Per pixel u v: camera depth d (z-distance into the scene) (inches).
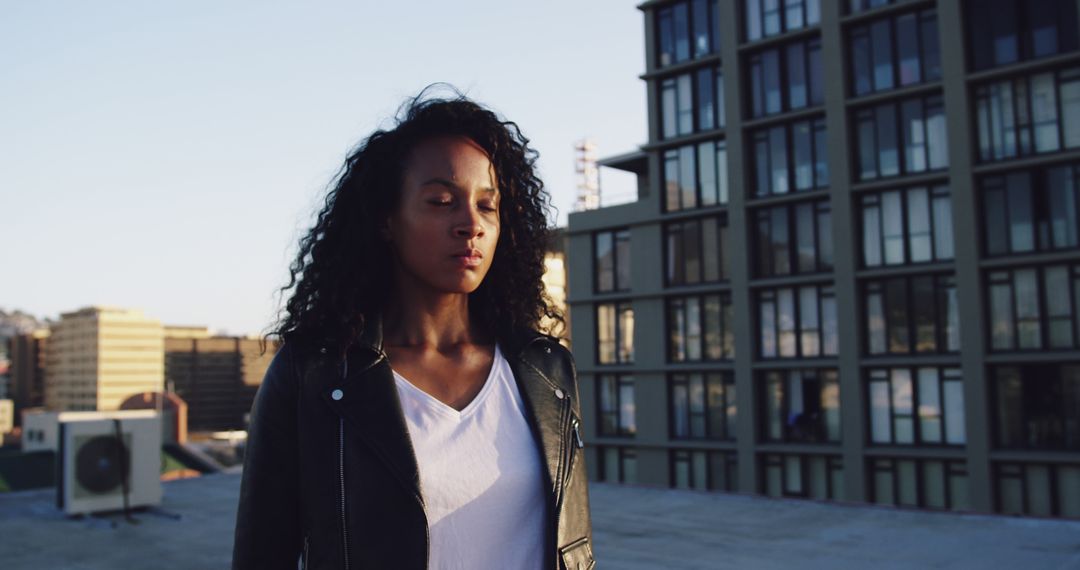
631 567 306.0
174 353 6127.0
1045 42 871.1
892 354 945.5
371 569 46.5
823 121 1008.2
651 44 1173.1
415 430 49.8
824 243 1004.6
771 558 312.2
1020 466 860.0
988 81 896.9
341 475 48.1
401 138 53.2
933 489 912.3
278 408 50.9
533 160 63.4
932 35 935.7
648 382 1147.9
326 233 55.7
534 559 50.9
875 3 981.2
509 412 53.3
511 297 60.6
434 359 53.9
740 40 1075.9
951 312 910.4
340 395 49.6
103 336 5994.1
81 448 476.4
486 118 57.6
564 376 58.0
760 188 1060.5
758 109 1067.9
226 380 6200.8
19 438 3270.2
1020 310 871.1
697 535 355.9
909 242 939.3
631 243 1185.4
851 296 961.5
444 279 51.5
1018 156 877.2
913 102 943.7
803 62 1031.6
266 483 50.7
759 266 1056.2
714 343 1095.6
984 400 868.6
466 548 48.6
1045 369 853.8
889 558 300.0
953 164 898.7
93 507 475.2
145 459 494.3
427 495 48.3
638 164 1311.5
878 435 951.0
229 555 383.6
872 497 949.8
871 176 967.6
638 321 1163.3
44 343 6565.0
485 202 53.2
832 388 991.0
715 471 1076.5
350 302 52.3
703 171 1117.1
